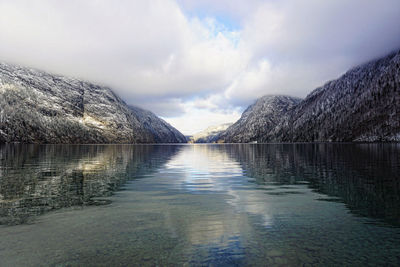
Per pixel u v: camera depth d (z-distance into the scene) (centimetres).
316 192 1537
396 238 813
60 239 811
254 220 1019
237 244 779
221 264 647
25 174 2308
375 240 798
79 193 1527
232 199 1391
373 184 1727
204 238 827
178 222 993
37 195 1456
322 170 2548
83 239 812
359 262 657
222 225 960
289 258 682
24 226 931
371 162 3206
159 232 882
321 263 652
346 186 1688
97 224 964
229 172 2586
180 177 2233
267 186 1775
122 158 4631
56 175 2269
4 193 1501
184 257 688
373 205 1211
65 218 1036
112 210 1162
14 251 720
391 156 4125
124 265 639
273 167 2983
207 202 1325
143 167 3075
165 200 1363
